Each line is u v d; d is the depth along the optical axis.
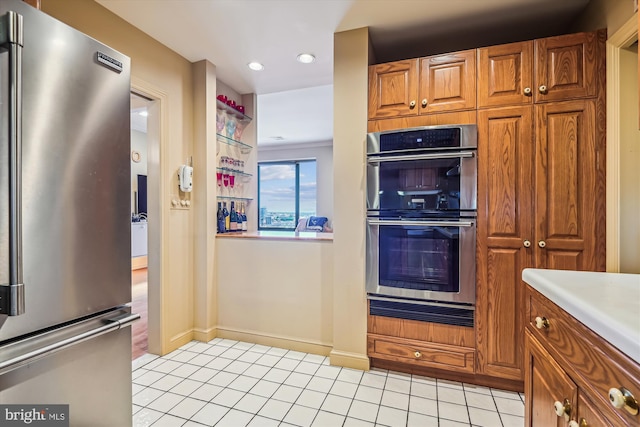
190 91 2.65
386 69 2.13
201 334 2.66
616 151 1.67
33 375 1.01
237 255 2.69
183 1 1.88
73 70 1.11
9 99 0.91
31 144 0.98
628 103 1.65
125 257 1.31
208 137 2.67
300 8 1.95
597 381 0.74
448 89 2.01
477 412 1.72
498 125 1.91
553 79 1.82
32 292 0.99
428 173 2.01
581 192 1.77
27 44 0.97
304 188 8.12
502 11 2.00
